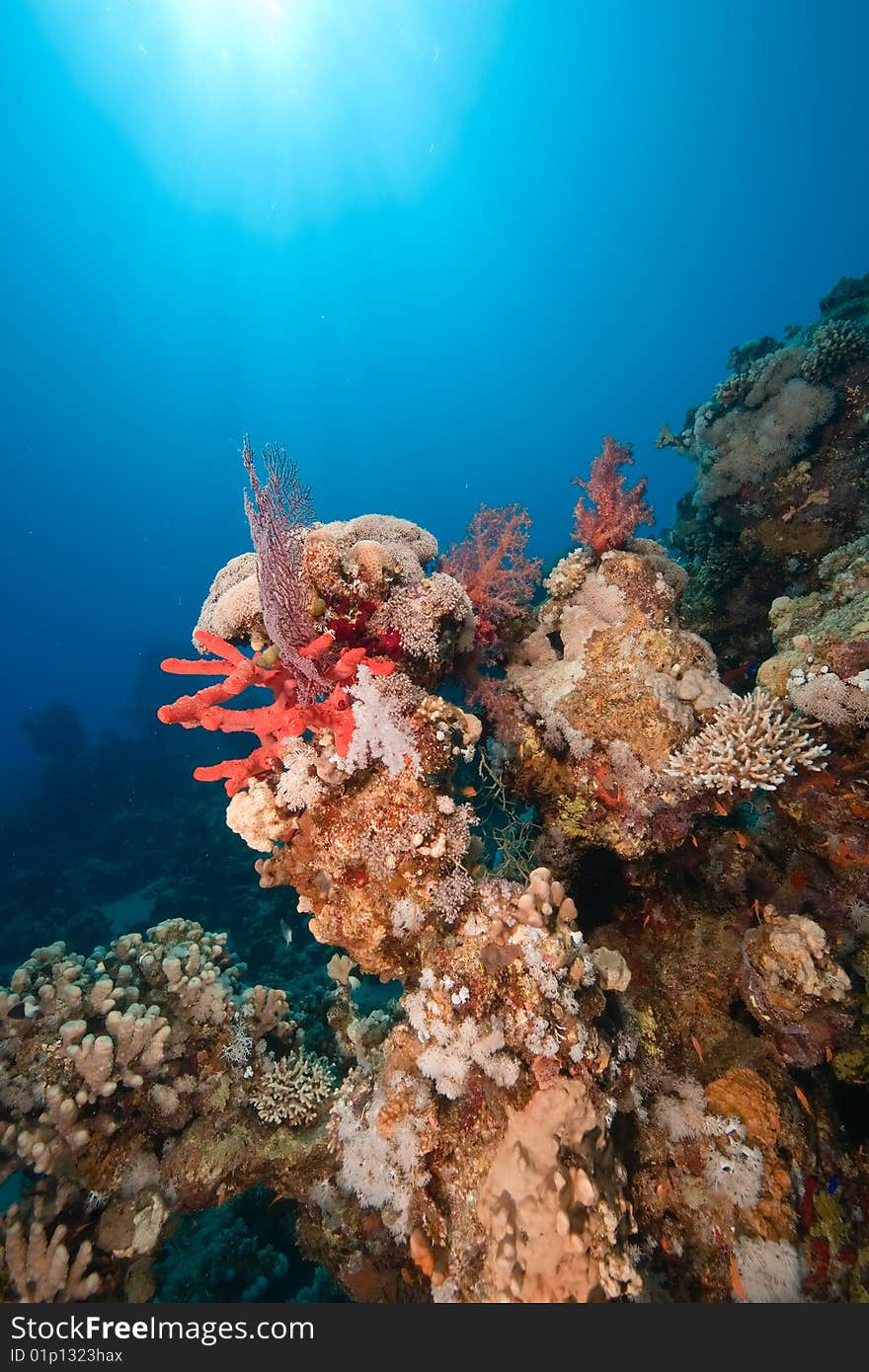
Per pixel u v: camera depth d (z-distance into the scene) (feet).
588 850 2.78
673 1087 2.19
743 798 2.47
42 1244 1.81
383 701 1.88
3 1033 2.10
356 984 2.70
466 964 1.80
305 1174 2.12
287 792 1.86
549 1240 1.49
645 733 2.53
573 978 1.80
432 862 1.90
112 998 2.23
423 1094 1.86
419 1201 1.79
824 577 3.60
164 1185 2.09
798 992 2.12
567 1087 1.63
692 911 2.77
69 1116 1.95
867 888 2.41
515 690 2.92
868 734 2.29
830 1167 2.05
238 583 2.00
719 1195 1.93
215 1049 2.34
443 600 2.09
